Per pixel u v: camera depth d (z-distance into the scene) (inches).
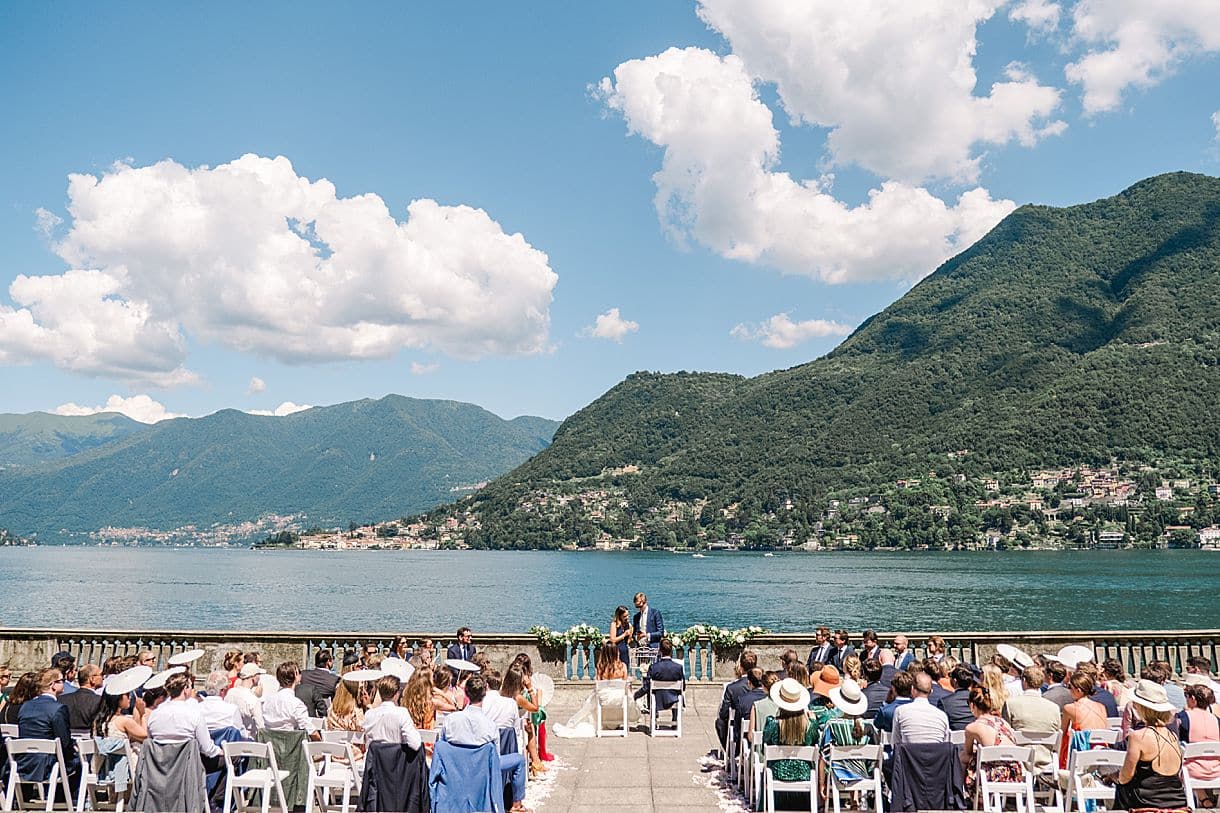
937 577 5374.0
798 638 685.9
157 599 4441.4
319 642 697.0
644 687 579.8
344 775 376.8
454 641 690.2
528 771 453.4
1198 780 341.4
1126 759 321.7
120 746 391.2
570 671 703.1
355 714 412.2
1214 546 7564.0
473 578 6348.4
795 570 6437.0
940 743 348.8
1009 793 369.4
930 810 345.7
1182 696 442.3
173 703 352.8
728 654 690.2
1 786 373.7
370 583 5846.5
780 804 391.2
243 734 384.8
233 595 4761.3
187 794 346.3
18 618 3321.9
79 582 5831.7
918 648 674.2
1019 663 488.4
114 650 705.6
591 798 414.6
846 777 366.9
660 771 464.1
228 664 474.9
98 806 395.5
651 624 680.4
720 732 472.7
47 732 379.2
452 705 431.5
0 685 417.7
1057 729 378.9
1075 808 375.2
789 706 369.4
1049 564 6358.3
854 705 382.6
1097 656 676.1
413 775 344.8
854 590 4564.5
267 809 369.7
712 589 4835.1
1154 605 3631.9
